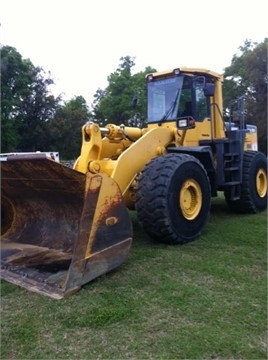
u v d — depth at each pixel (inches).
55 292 106.7
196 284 112.7
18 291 111.0
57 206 140.3
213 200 289.1
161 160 151.0
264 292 106.3
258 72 951.0
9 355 79.7
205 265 128.9
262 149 921.5
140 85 1131.3
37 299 104.6
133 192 157.5
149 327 88.5
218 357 76.7
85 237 111.3
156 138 166.4
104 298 103.6
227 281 114.8
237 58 1051.3
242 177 221.1
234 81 1037.8
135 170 154.3
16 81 1019.9
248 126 286.2
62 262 124.7
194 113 195.6
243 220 206.4
